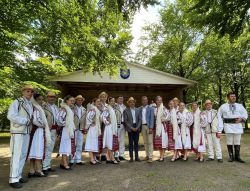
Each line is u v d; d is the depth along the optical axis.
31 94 6.11
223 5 9.69
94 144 8.27
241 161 8.44
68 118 7.46
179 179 6.24
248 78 29.38
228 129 8.53
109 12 8.78
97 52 9.62
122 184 5.83
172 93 20.94
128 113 8.73
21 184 5.66
